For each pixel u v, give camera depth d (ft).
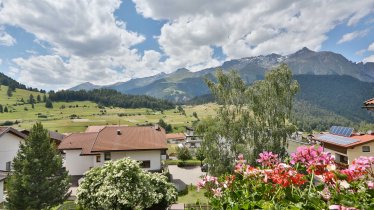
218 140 95.40
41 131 73.77
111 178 46.65
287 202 11.82
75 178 119.55
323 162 13.42
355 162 12.82
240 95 96.73
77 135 138.31
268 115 92.63
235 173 18.47
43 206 68.54
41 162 70.18
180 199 91.61
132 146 112.47
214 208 13.96
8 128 99.45
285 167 13.74
